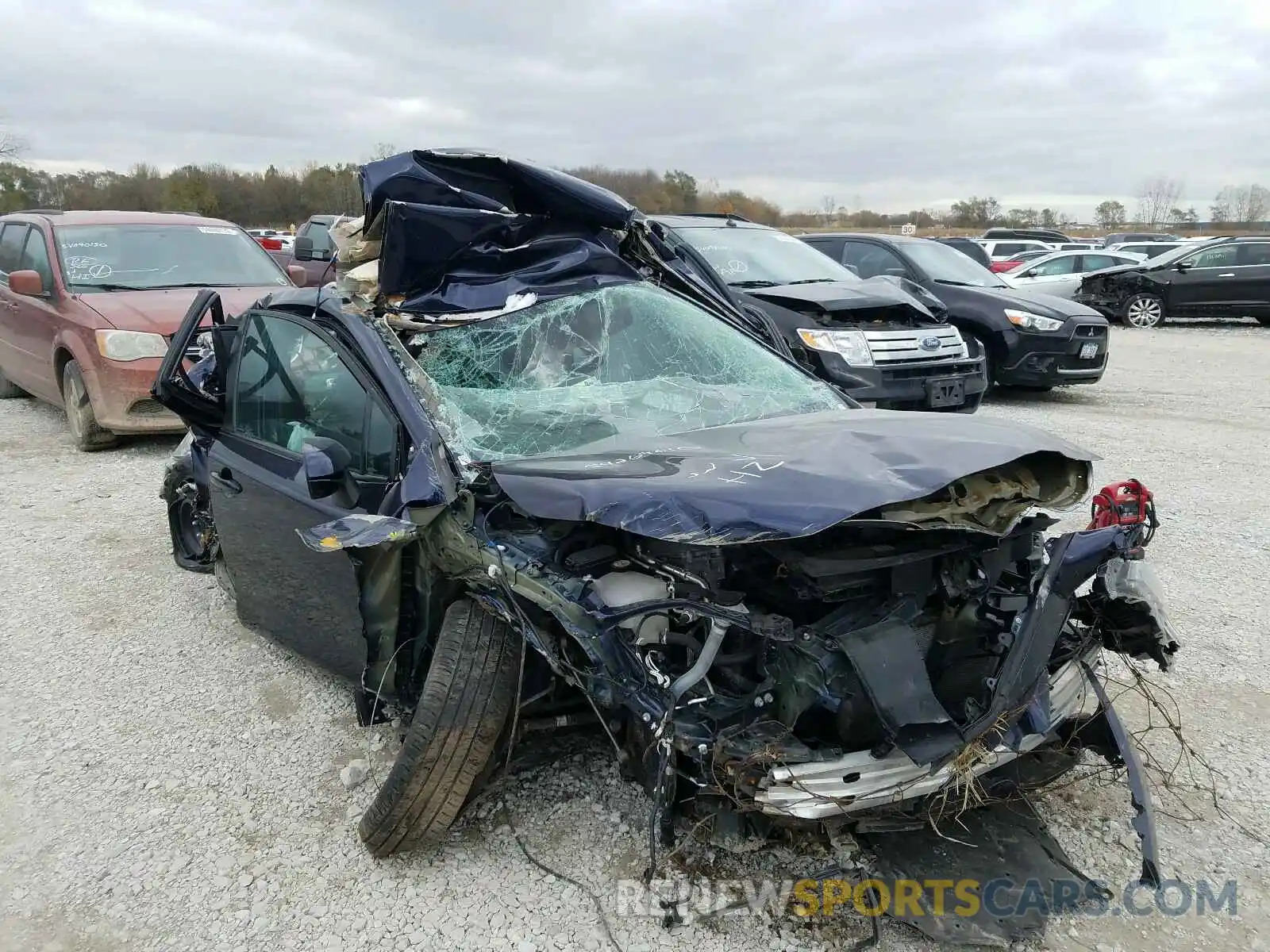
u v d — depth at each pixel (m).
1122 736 2.73
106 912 2.64
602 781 3.17
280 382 3.68
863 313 7.62
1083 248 23.73
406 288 3.56
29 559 5.36
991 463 2.51
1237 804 3.03
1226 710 3.60
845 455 2.60
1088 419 9.06
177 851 2.89
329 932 2.54
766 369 3.96
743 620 2.31
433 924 2.57
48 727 3.61
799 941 2.46
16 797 3.17
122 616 4.62
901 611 2.43
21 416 9.16
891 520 2.34
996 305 9.88
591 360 3.61
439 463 2.83
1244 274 16.91
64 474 7.06
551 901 2.64
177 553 5.15
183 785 3.23
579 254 3.87
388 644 2.95
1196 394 10.61
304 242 7.20
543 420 3.26
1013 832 2.69
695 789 2.47
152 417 7.32
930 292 10.13
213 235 8.71
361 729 3.56
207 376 4.70
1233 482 6.72
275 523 3.53
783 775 2.23
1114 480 6.75
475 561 2.68
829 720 2.36
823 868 2.69
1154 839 2.58
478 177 3.84
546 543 2.62
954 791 2.47
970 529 2.47
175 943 2.52
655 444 3.02
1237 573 4.96
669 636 2.44
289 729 3.58
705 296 4.35
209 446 4.29
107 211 8.83
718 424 3.42
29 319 8.09
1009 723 2.41
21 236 8.65
